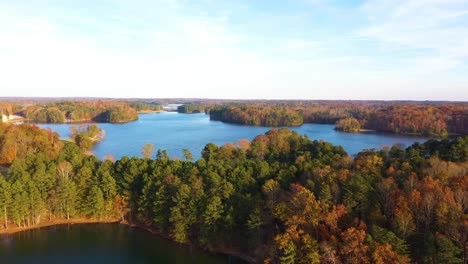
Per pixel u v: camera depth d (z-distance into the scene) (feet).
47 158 321.11
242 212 236.22
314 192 228.02
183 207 244.01
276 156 385.50
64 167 289.33
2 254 236.22
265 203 231.30
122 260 232.12
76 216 290.15
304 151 387.34
